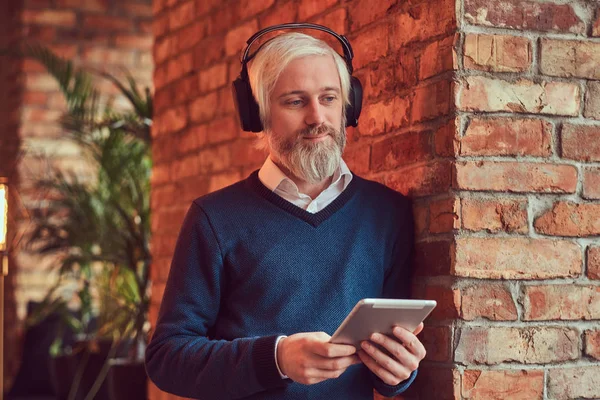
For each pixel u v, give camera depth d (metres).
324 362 1.62
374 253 1.95
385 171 2.15
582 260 1.94
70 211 4.25
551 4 1.94
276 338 1.71
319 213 1.94
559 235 1.93
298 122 1.87
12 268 5.59
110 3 5.78
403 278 2.01
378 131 2.18
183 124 3.23
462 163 1.88
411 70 2.04
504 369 1.88
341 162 1.98
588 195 1.95
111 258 3.93
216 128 2.98
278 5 2.65
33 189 5.18
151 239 3.46
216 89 2.99
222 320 1.94
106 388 4.21
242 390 1.74
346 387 1.88
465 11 1.89
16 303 5.58
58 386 4.44
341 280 1.90
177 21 3.31
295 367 1.64
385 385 1.84
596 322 1.95
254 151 2.73
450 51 1.89
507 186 1.90
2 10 5.79
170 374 1.86
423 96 1.99
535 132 1.92
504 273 1.89
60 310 4.55
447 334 1.88
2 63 5.77
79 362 4.22
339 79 1.92
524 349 1.90
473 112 1.89
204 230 1.93
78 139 4.26
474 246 1.88
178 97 3.28
